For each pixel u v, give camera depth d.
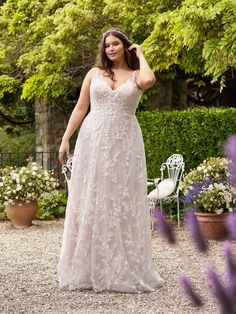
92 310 4.14
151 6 9.34
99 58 4.77
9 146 16.06
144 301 4.35
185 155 8.94
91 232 4.65
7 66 11.42
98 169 4.63
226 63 6.36
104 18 9.91
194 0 6.64
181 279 1.41
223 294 1.15
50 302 4.35
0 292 4.65
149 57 8.47
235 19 6.24
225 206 6.95
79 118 4.90
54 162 12.30
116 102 4.65
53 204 9.62
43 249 6.71
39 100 12.50
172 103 11.95
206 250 1.37
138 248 4.66
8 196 8.42
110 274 4.60
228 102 12.71
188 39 6.50
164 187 7.92
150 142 9.35
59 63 10.21
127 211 4.62
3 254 6.40
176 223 8.34
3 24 11.37
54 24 10.28
